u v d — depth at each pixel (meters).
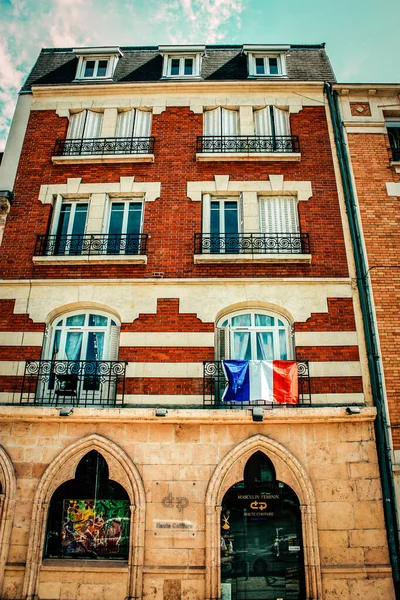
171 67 12.95
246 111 11.74
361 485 8.16
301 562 7.97
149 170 11.05
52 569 7.82
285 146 11.27
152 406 8.80
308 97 11.84
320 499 8.09
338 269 9.91
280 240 10.38
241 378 8.58
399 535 7.86
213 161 11.09
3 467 8.30
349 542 7.86
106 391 9.17
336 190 10.71
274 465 8.33
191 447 8.41
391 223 10.23
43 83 12.52
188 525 7.99
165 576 7.71
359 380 8.97
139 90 12.04
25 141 11.50
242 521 8.23
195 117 11.65
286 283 9.73
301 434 8.48
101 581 7.74
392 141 11.57
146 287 9.80
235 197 10.98
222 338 9.64
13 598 7.61
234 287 9.73
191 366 9.11
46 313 9.62
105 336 9.66
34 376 9.10
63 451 8.34
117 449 8.34
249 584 7.86
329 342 9.26
